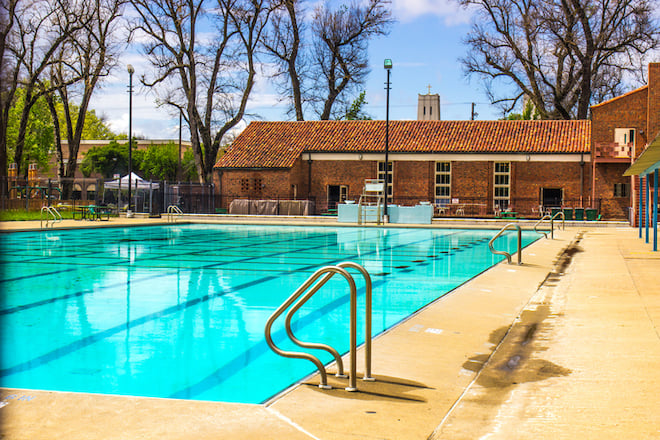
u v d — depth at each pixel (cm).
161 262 1473
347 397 447
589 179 3650
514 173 3759
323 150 4056
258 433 371
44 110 5516
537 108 4956
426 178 3903
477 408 427
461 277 1230
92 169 8350
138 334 711
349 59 5281
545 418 405
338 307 885
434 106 8600
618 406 428
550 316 793
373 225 3034
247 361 590
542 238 2195
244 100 4591
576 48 4475
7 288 1059
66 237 2255
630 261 1424
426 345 629
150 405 424
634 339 642
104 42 4153
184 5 4316
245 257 1606
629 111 3450
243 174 4047
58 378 534
